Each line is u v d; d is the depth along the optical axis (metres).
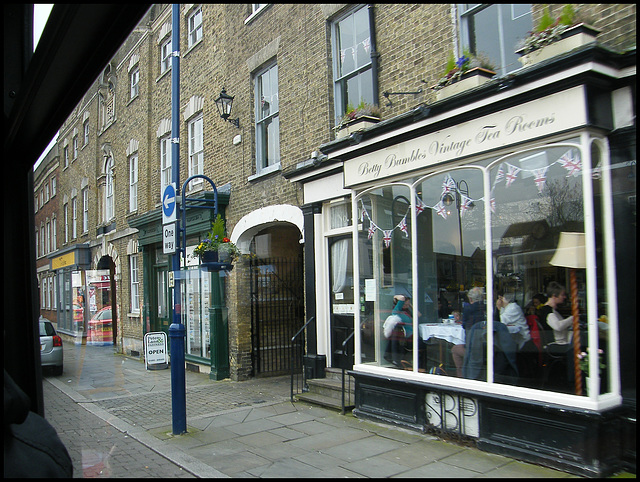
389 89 5.82
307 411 6.59
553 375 4.45
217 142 9.65
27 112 2.88
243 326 9.40
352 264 7.34
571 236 4.37
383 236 6.30
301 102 7.44
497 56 4.62
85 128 8.33
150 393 7.53
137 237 9.16
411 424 5.52
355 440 5.17
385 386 5.89
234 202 9.43
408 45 5.50
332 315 7.65
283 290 9.85
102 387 7.51
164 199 6.29
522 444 4.45
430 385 5.28
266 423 6.03
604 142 4.21
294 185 8.16
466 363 5.16
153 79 9.05
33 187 3.44
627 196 4.10
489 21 4.62
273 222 8.63
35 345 3.28
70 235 8.24
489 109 4.80
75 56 2.55
